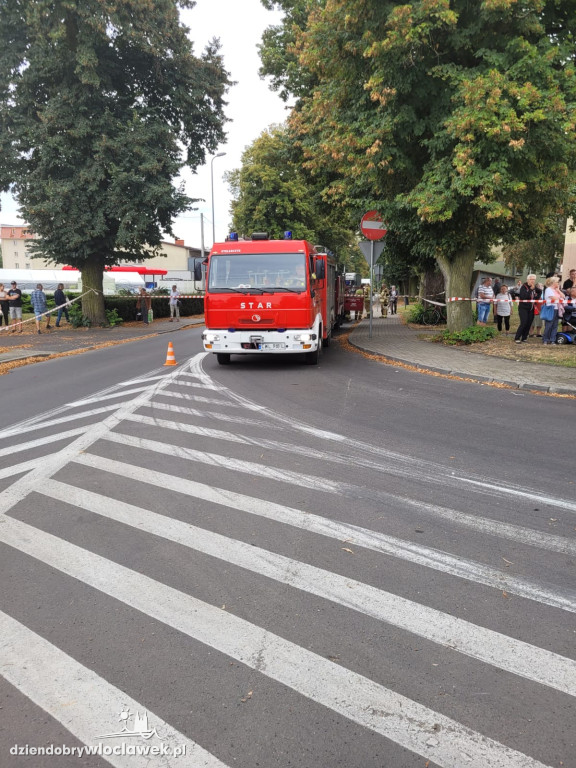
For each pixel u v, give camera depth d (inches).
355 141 550.3
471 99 474.6
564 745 94.4
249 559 158.7
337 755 92.8
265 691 107.4
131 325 1077.1
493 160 502.9
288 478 224.1
